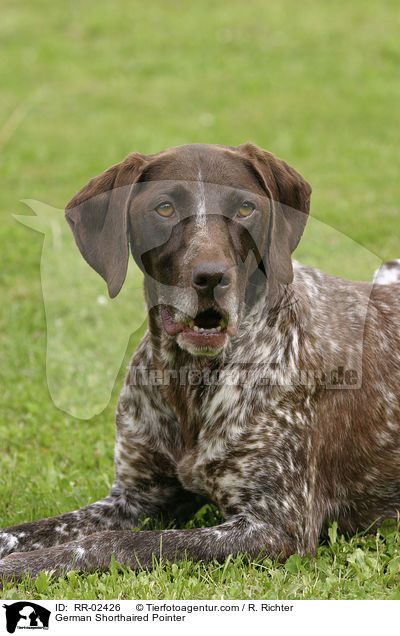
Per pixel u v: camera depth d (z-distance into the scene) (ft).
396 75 73.31
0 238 38.65
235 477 16.33
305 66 76.59
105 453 22.02
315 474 17.10
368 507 18.28
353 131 59.67
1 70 78.43
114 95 71.31
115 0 98.94
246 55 80.33
